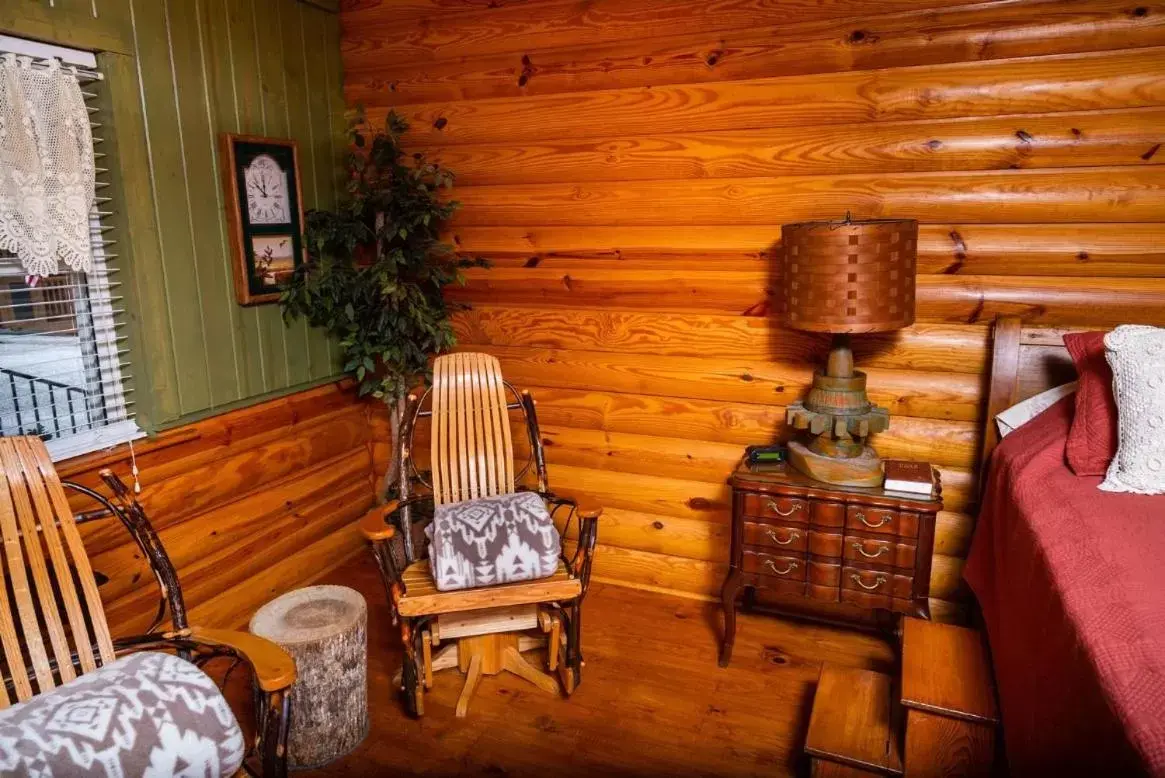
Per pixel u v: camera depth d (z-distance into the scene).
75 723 1.48
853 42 2.62
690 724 2.37
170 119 2.59
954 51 2.53
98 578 2.20
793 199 2.80
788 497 2.48
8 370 2.28
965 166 2.59
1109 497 1.96
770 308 2.93
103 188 2.45
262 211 2.96
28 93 2.12
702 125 2.88
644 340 3.14
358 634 2.22
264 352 3.06
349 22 3.35
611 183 3.07
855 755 1.86
